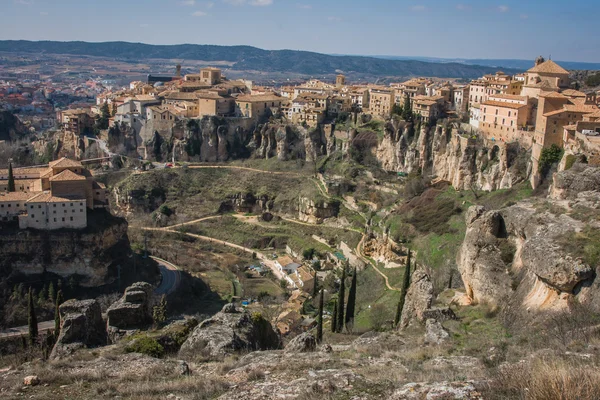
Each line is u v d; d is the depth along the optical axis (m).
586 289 43.91
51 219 129.38
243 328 45.97
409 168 166.12
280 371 33.41
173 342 45.44
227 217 187.75
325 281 131.62
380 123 191.12
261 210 191.62
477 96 169.38
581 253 45.22
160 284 134.50
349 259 142.00
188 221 187.62
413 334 49.72
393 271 117.25
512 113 127.94
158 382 32.47
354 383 28.75
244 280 141.38
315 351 40.75
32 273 127.44
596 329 37.84
